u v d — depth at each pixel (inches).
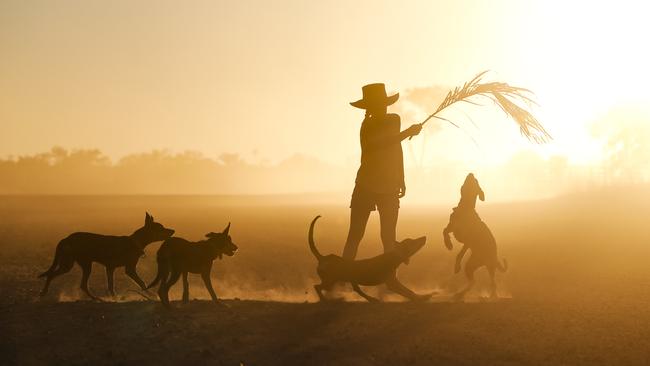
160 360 349.1
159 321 410.0
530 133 485.7
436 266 793.6
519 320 424.2
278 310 442.3
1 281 674.8
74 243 494.0
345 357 352.8
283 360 349.4
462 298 519.5
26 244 1058.1
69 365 343.0
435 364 344.5
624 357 354.9
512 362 348.5
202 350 362.6
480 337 386.3
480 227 513.0
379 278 466.9
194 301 470.0
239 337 383.2
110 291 505.0
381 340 379.2
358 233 516.4
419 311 442.6
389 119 506.3
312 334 389.1
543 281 650.2
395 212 510.6
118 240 498.0
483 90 495.5
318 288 471.8
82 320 412.8
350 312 437.4
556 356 356.8
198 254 453.1
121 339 378.9
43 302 476.7
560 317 434.9
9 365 343.3
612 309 464.4
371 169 507.5
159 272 464.1
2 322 408.8
